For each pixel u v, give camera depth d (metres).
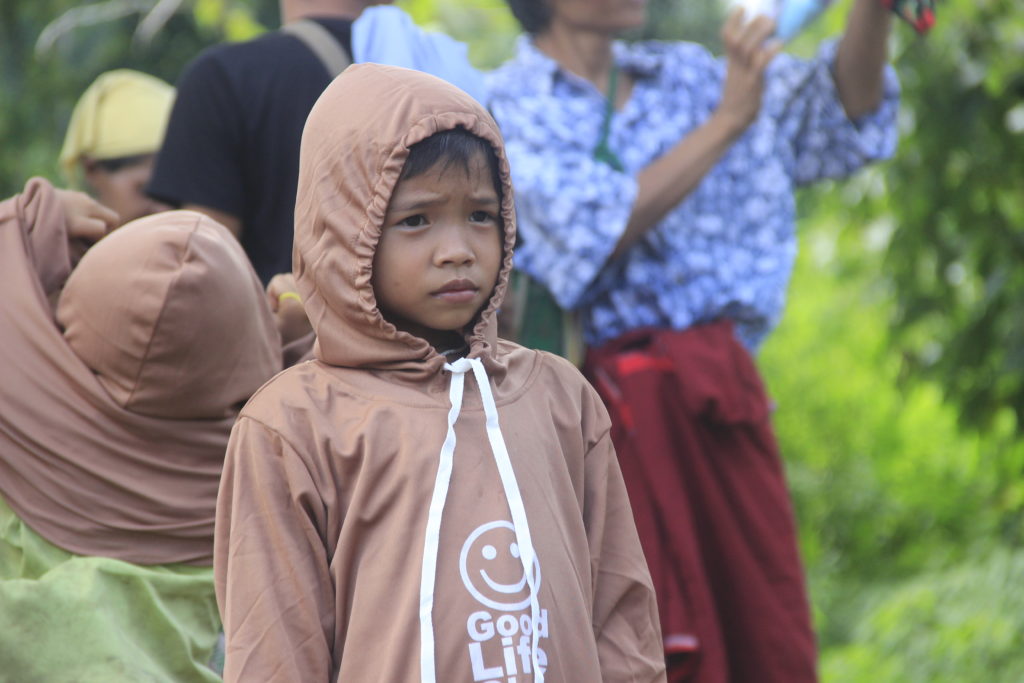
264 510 7.74
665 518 13.03
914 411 42.19
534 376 8.41
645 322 13.76
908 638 28.53
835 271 30.30
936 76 21.69
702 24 35.88
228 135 11.90
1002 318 22.97
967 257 23.11
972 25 21.73
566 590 7.82
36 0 25.36
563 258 13.19
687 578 12.94
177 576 9.47
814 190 27.62
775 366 45.50
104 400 9.35
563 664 7.69
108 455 9.42
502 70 14.41
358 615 7.54
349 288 7.93
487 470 7.79
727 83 13.57
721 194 14.13
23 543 9.27
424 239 7.90
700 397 13.20
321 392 7.96
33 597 8.98
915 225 23.05
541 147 13.62
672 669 13.13
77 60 24.83
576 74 14.21
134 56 26.64
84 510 9.38
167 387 9.34
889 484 42.09
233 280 9.37
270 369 9.84
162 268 9.20
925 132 21.98
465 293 7.96
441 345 8.35
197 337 9.25
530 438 8.05
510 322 13.40
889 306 25.59
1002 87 21.78
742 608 13.30
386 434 7.75
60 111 25.61
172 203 12.01
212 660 9.78
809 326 44.56
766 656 13.23
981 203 22.44
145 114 16.95
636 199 13.29
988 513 29.72
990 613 27.25
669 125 14.29
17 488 9.38
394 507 7.64
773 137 14.74
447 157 7.84
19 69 25.52
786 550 13.55
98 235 10.32
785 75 15.10
